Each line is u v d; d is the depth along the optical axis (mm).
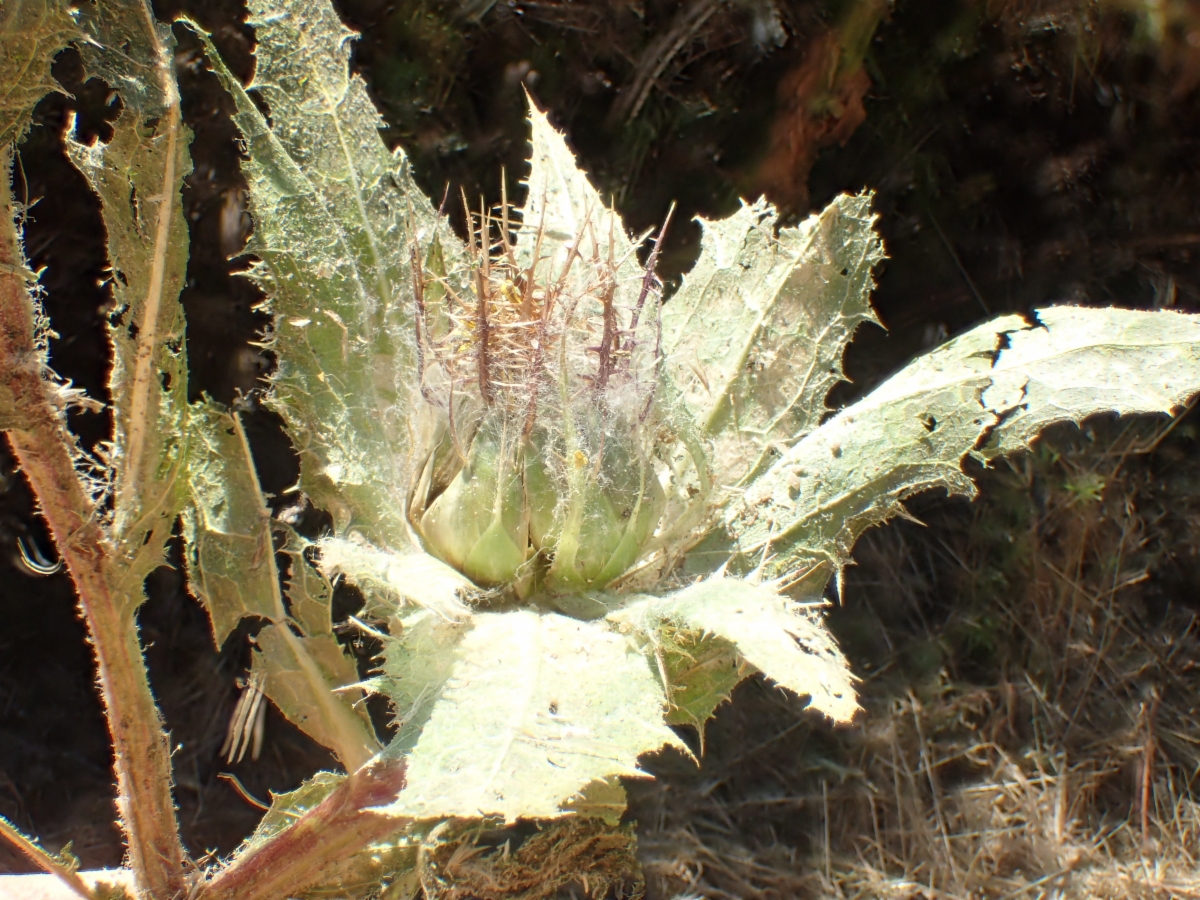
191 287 271
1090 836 294
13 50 147
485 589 167
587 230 186
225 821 289
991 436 173
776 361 188
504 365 169
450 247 182
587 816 172
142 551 160
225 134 263
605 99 286
